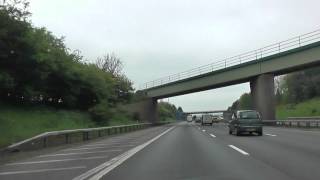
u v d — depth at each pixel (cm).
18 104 4862
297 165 1584
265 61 7012
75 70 5756
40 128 4012
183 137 3722
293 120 5784
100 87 6225
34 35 4547
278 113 10725
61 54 5503
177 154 2097
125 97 9156
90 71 6144
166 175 1385
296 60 6406
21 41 4328
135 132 5344
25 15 4388
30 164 1797
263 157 1884
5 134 3173
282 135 3659
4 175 1464
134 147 2586
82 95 6144
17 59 4425
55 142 3138
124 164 1688
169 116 17962
